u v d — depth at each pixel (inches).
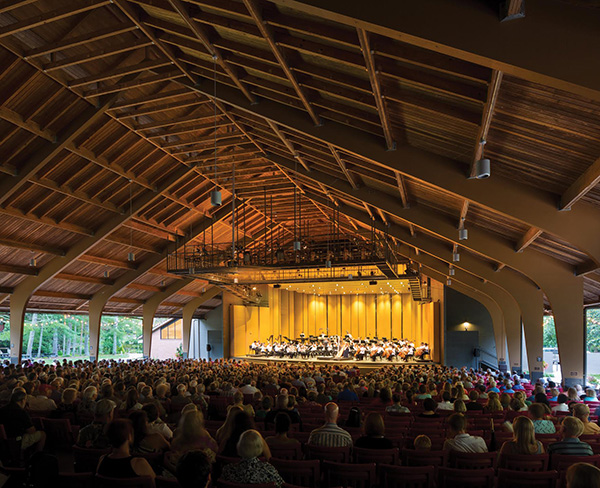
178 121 754.2
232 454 218.2
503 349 1378.0
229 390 522.0
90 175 863.1
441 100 362.9
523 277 910.4
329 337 1701.5
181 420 213.9
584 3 214.2
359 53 350.0
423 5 233.0
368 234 1214.9
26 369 736.3
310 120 528.1
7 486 173.3
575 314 677.3
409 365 1423.5
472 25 226.7
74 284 1196.5
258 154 874.1
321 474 237.1
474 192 462.6
